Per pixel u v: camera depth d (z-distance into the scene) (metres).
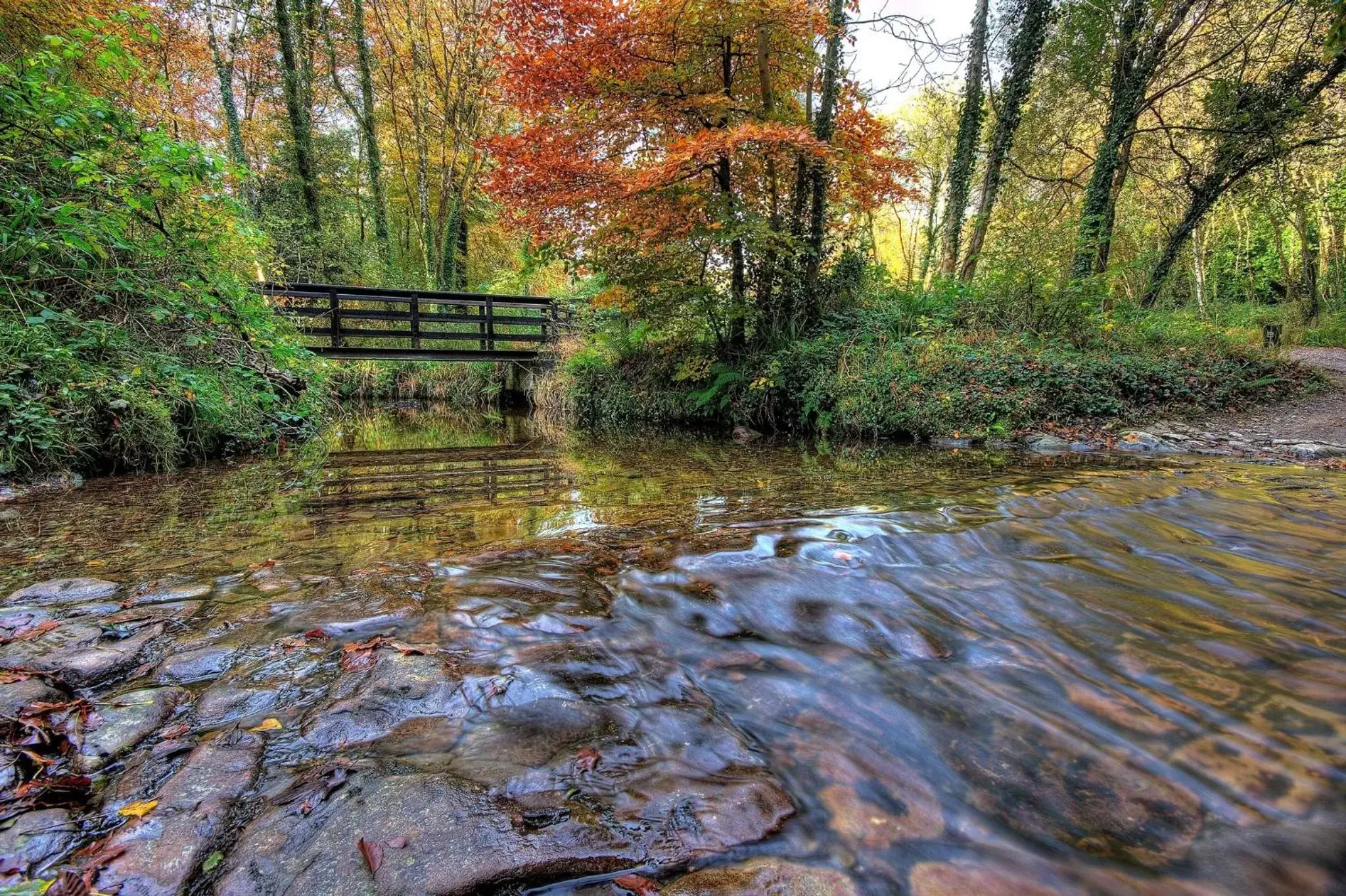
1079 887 1.14
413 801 1.25
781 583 2.60
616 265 9.06
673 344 10.62
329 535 3.45
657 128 8.96
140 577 2.65
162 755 1.42
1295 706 1.73
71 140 5.12
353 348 11.30
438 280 17.98
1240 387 7.66
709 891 1.11
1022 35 11.10
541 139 8.12
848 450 6.96
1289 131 10.35
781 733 1.60
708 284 9.10
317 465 6.17
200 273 6.34
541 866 1.13
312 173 14.56
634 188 7.45
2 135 4.75
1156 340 8.52
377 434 9.23
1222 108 10.78
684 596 2.46
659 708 1.69
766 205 9.46
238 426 6.44
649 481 5.27
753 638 2.13
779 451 7.04
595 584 2.60
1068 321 8.46
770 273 9.12
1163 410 7.21
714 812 1.29
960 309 8.99
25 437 4.47
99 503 4.16
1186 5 10.09
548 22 8.01
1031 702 1.75
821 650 2.05
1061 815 1.33
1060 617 2.31
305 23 16.20
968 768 1.48
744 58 8.98
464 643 2.00
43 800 1.25
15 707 1.56
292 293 10.40
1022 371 7.38
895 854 1.21
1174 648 2.08
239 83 16.55
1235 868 1.19
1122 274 10.27
